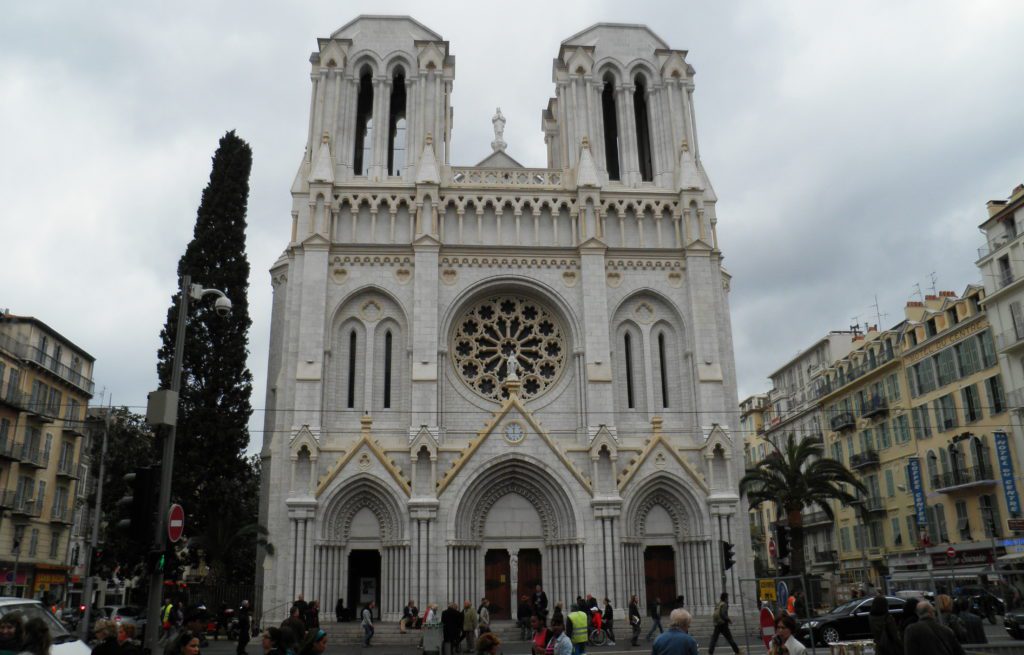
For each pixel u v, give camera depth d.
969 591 42.84
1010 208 62.38
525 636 44.69
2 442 65.75
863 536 75.12
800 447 51.12
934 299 77.25
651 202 56.88
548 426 52.94
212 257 57.31
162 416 24.25
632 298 55.44
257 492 72.62
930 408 70.62
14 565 65.75
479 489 49.72
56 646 17.17
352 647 43.47
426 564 47.19
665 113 59.66
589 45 60.34
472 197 55.94
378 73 58.81
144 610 59.44
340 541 48.41
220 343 55.81
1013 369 60.53
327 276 53.03
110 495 63.94
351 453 49.00
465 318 55.19
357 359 52.88
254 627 50.88
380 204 55.31
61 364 75.50
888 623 16.70
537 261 55.19
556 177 57.66
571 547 48.72
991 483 61.88
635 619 42.50
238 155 60.03
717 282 56.50
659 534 50.88
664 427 53.31
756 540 115.88
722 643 41.88
